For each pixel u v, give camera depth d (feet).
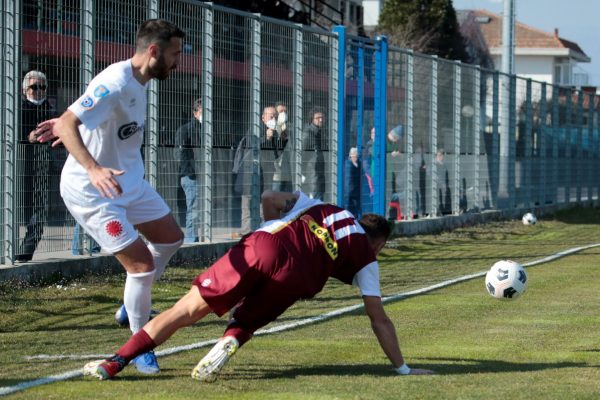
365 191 153.89
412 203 171.01
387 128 160.97
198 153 115.24
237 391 53.98
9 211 91.25
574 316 85.20
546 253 147.54
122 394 52.75
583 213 251.19
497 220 206.08
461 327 79.05
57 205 97.09
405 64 167.02
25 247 93.45
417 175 173.06
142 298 60.95
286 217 57.52
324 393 53.67
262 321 56.29
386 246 146.92
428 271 121.49
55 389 53.83
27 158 92.99
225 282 55.26
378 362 63.72
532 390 55.11
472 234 176.65
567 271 122.72
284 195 58.54
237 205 123.13
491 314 86.22
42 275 92.68
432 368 62.08
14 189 91.56
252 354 65.67
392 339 58.90
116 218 59.47
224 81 119.03
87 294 89.25
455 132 188.24
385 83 157.28
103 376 56.08
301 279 55.77
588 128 278.05
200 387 54.80
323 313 84.99
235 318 56.39
